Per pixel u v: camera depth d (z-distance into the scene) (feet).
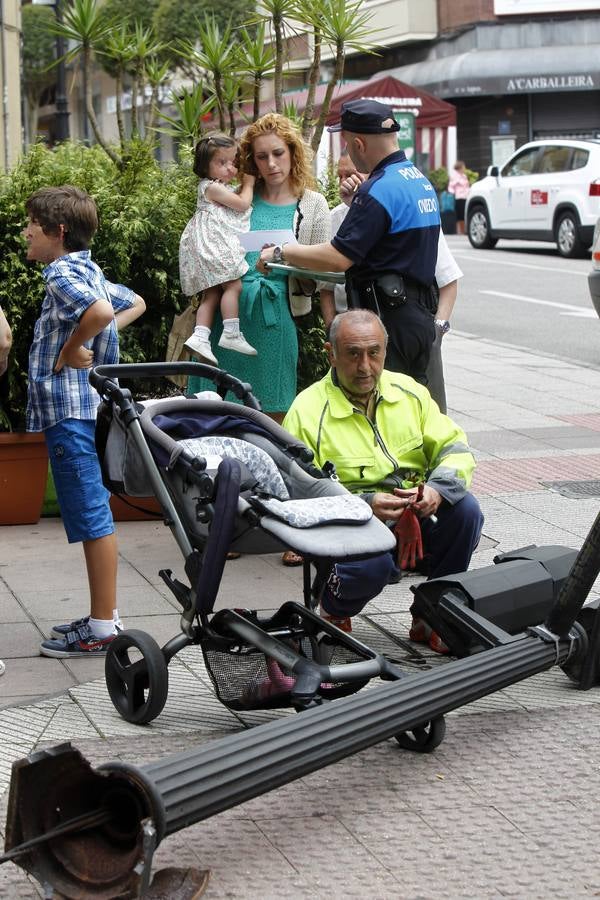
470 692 13.76
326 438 16.85
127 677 14.92
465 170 115.85
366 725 12.48
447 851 12.09
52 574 20.75
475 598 15.72
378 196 18.79
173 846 12.14
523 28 124.36
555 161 79.25
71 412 16.81
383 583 16.16
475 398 36.47
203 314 22.59
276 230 22.08
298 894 11.30
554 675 16.84
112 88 129.90
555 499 25.49
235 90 29.30
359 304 19.38
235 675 14.90
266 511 13.74
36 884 11.46
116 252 23.99
